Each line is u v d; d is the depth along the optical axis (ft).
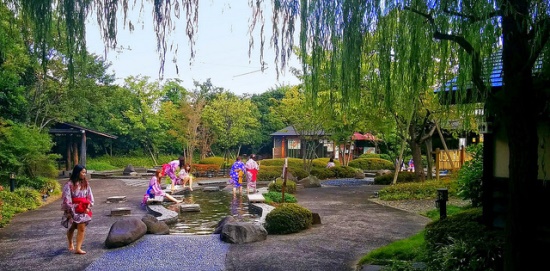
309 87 11.59
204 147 92.84
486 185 16.80
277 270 17.10
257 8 10.97
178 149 108.47
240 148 112.57
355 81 10.79
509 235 10.27
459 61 11.51
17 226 27.25
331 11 10.82
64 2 10.11
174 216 30.07
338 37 10.82
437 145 71.56
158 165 98.48
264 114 121.60
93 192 48.49
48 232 25.20
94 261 18.30
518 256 10.09
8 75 40.68
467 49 10.40
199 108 90.63
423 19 10.88
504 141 16.46
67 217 19.72
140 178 69.15
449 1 10.01
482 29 10.34
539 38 9.39
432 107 36.17
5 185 40.47
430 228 17.58
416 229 25.95
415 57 10.89
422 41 11.00
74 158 74.49
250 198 37.27
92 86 61.41
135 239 21.66
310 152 87.15
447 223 17.42
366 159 87.86
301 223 25.26
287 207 25.54
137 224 22.47
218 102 92.89
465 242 14.70
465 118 12.55
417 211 33.60
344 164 83.87
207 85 117.29
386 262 17.44
